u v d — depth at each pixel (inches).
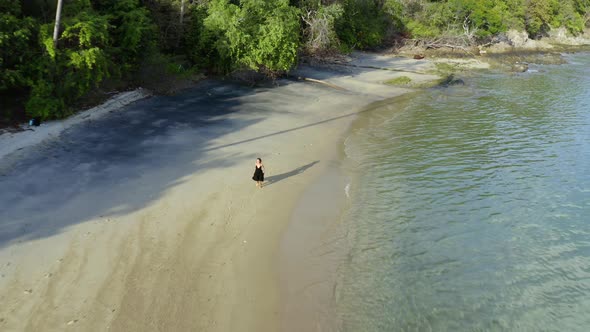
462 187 762.2
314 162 844.0
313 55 1755.7
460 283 518.9
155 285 467.2
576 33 3309.5
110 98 1090.1
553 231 635.5
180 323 419.5
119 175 716.7
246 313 443.2
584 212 685.9
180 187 692.1
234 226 597.6
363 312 462.3
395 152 920.9
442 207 692.1
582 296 503.5
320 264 536.4
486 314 472.1
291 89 1419.8
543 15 2930.6
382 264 544.7
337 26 2102.6
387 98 1391.5
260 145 906.1
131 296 447.2
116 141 866.1
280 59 1384.1
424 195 729.6
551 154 924.0
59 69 914.7
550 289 514.9
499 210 688.4
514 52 2541.8
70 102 969.5
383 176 798.5
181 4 1393.9
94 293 446.6
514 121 1167.0
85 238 537.6
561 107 1318.9
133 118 1018.7
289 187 726.5
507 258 570.6
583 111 1270.9
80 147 821.9
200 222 597.6
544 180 797.9
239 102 1229.1
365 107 1272.1
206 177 735.7
